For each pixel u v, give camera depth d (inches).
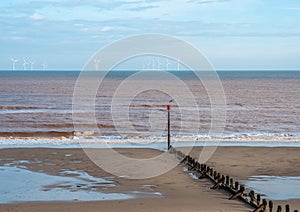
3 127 1314.0
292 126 1414.9
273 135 1159.0
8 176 637.3
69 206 483.2
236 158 790.5
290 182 615.2
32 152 830.5
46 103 2135.8
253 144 957.8
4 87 3398.1
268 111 1870.1
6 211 463.2
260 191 563.8
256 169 700.0
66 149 866.8
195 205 491.2
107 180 614.2
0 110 1803.6
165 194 539.2
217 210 472.4
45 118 1535.4
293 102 2332.7
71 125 1349.7
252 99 2492.6
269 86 3828.7
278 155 819.4
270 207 449.7
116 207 481.1
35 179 619.2
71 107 1914.4
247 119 1587.1
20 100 2308.1
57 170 678.5
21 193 541.6
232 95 2755.9
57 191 552.4
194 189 564.4
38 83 4084.6
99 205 488.1
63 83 4079.7
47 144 938.1
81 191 553.0
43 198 517.3
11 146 907.4
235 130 1299.2
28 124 1384.1
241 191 516.7
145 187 575.2
